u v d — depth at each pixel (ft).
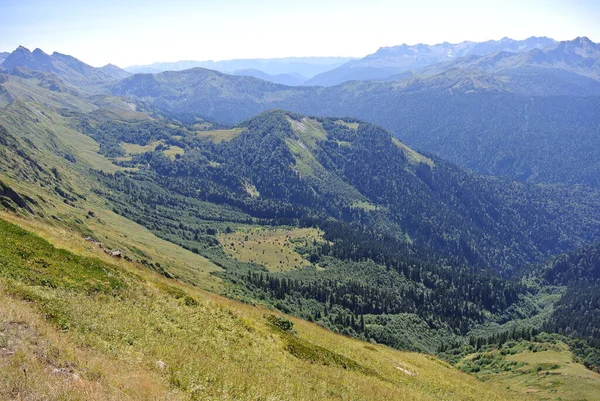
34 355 58.44
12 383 49.47
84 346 70.44
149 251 596.70
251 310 183.11
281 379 96.84
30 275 96.12
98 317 86.58
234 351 103.86
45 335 66.54
